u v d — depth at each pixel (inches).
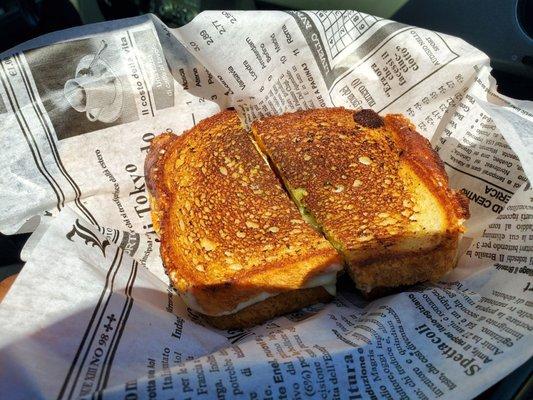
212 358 5.3
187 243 7.9
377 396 5.2
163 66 8.2
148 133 8.6
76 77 7.9
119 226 8.1
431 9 9.0
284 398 5.0
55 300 5.9
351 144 8.8
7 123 7.7
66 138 8.0
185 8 10.7
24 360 5.1
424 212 7.9
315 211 8.1
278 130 8.9
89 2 11.1
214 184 8.5
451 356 5.5
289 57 8.6
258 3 10.2
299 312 7.5
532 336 5.4
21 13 9.9
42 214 7.9
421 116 8.8
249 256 7.6
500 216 7.1
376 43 8.5
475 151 8.2
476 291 6.7
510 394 5.4
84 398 4.6
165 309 6.9
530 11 8.2
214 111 9.0
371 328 5.9
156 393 4.8
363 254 7.5
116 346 5.7
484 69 8.1
